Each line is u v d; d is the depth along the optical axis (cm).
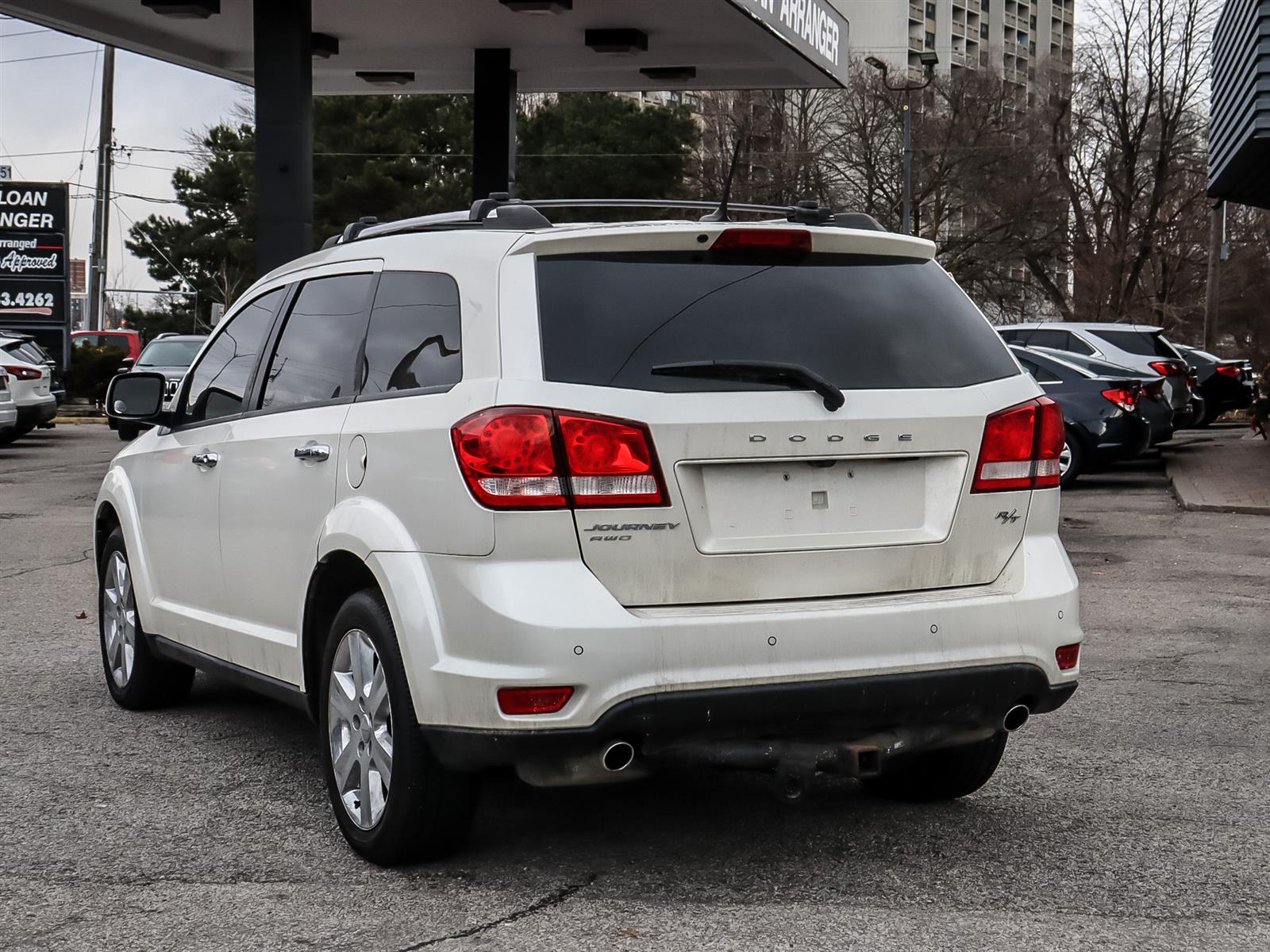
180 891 404
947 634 400
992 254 5175
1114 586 1002
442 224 469
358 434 426
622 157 5038
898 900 397
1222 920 383
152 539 591
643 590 379
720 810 480
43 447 2394
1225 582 1018
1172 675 708
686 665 372
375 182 4828
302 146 1595
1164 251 5466
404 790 401
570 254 400
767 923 379
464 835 416
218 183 5731
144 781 518
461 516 379
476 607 373
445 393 399
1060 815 479
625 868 421
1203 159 5309
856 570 402
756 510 392
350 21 1800
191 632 555
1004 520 422
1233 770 536
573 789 502
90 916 385
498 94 1953
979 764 473
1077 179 5478
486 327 394
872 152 5119
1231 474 1769
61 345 3331
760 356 396
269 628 490
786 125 5209
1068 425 1698
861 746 394
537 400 375
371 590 421
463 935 371
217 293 5984
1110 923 380
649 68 2067
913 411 407
